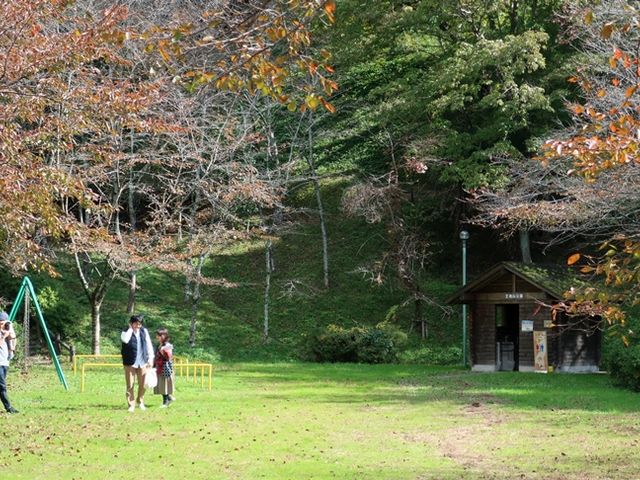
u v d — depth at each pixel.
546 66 31.53
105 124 15.57
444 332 34.50
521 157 30.30
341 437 13.73
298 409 17.28
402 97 32.78
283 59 7.33
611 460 11.73
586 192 18.97
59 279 36.31
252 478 10.50
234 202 33.88
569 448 12.74
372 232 41.59
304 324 35.81
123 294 36.75
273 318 36.38
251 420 15.55
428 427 14.91
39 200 12.91
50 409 16.72
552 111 29.86
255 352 33.00
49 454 12.05
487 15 33.19
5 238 15.02
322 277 39.00
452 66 30.59
